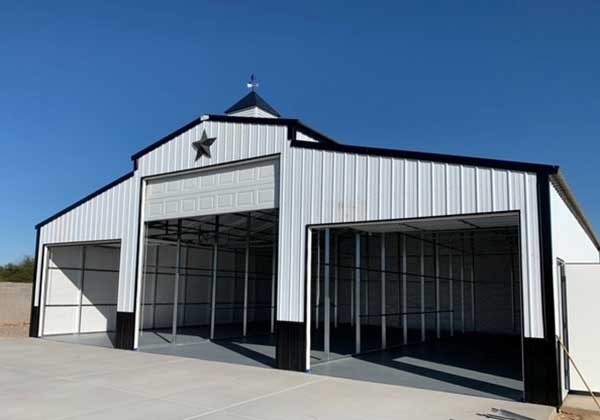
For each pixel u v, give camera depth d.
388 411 6.44
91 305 16.05
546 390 6.84
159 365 9.85
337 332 17.17
